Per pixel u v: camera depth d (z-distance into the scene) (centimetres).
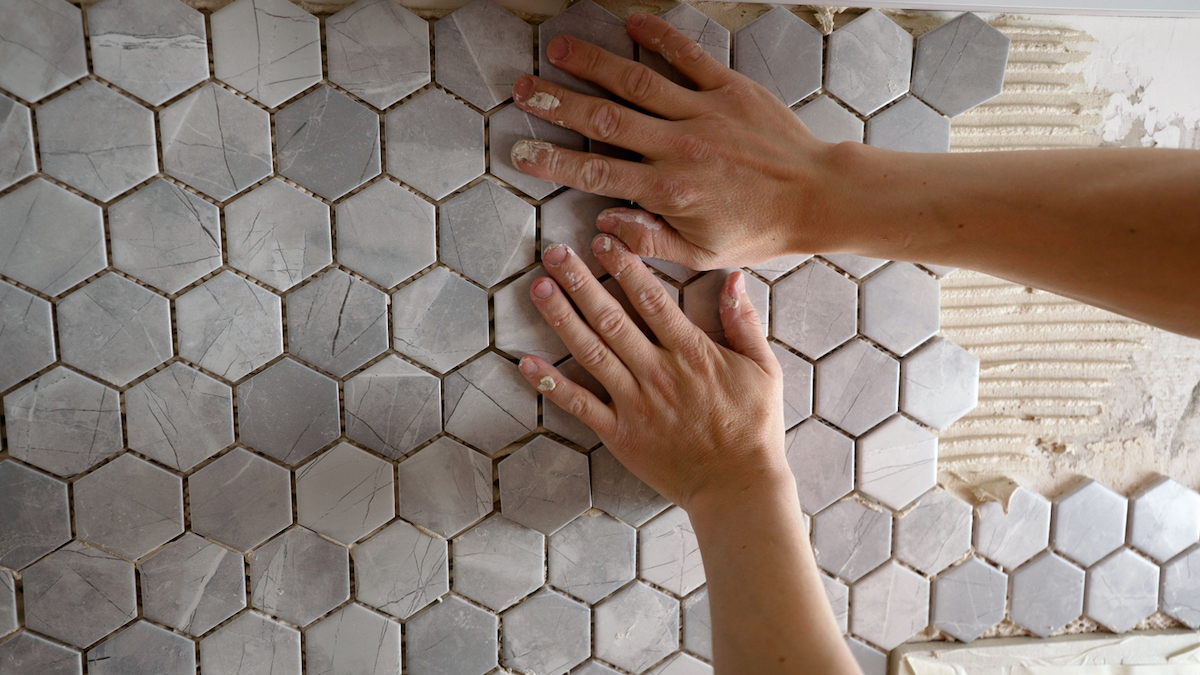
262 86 82
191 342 85
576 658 98
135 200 82
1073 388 103
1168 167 69
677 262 86
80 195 81
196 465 87
